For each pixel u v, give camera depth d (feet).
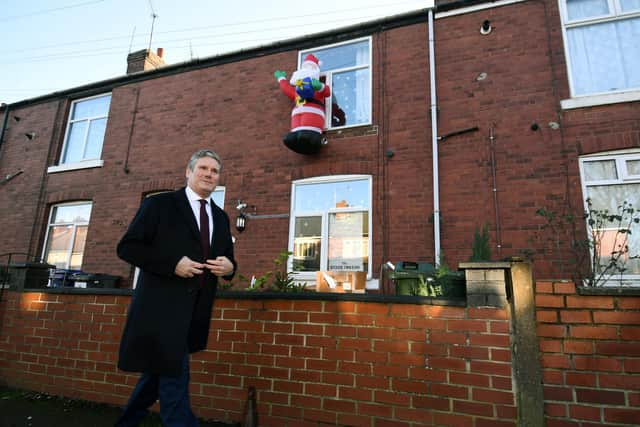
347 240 20.99
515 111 19.08
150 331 7.06
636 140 16.92
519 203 17.93
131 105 28.35
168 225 7.61
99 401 11.75
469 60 20.58
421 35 22.02
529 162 18.24
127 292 12.30
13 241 28.58
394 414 8.82
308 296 10.25
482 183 18.75
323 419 9.35
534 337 8.18
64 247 27.71
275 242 21.94
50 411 11.08
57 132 30.37
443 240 18.70
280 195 22.54
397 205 19.97
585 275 15.30
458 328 8.74
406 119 21.03
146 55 32.89
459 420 8.30
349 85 23.56
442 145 19.93
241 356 10.53
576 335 8.00
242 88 25.44
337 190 21.88
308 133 20.99
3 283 14.42
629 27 18.85
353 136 21.80
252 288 13.24
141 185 26.03
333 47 24.47
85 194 27.50
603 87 18.49
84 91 30.73
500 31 20.36
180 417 7.22
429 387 8.68
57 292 13.35
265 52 25.58
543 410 7.82
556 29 19.40
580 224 16.89
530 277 8.48
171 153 25.96
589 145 17.52
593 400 7.64
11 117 32.45
